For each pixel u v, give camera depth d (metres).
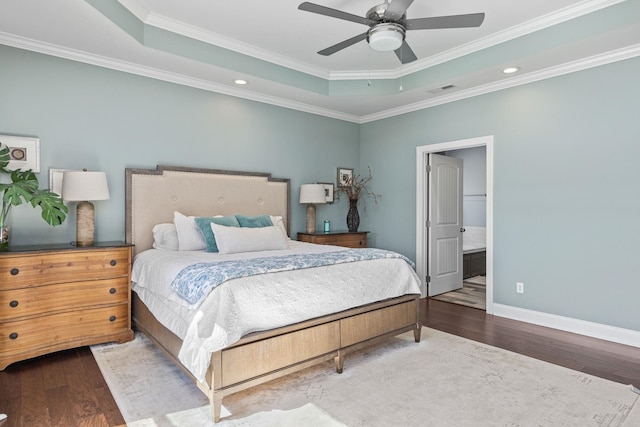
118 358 2.75
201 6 2.92
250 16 3.07
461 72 3.69
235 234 3.27
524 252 3.75
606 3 2.74
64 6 2.43
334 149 5.26
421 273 4.77
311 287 2.47
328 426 1.92
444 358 2.82
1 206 2.85
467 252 6.07
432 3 2.83
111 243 3.17
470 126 4.20
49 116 3.09
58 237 3.14
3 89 2.88
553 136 3.53
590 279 3.31
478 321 3.78
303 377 2.50
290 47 3.68
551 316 3.56
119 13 2.75
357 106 4.86
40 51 3.03
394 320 2.98
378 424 1.94
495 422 1.96
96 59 3.28
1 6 2.43
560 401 2.17
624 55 3.08
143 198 3.54
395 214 5.07
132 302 3.29
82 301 2.84
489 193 4.01
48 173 3.08
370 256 2.99
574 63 3.34
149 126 3.63
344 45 2.59
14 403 2.12
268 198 4.50
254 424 1.94
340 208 5.39
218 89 4.07
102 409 2.07
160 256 3.01
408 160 4.89
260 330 2.18
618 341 3.14
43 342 2.66
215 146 4.09
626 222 3.11
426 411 2.07
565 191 3.46
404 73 4.21
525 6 2.88
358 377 2.50
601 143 3.24
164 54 3.23
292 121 4.80
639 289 3.04
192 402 2.16
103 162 3.36
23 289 2.58
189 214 3.83
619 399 2.19
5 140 2.88
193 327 2.03
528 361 2.76
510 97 3.85
